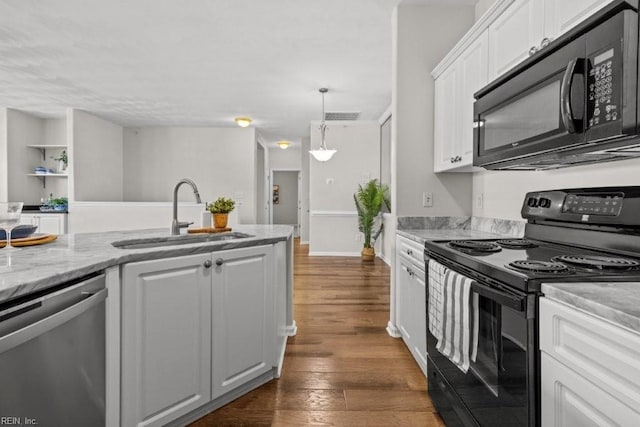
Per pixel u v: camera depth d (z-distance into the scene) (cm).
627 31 92
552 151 128
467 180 268
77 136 564
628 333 67
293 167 949
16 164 564
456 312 135
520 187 207
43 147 596
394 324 269
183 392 154
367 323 297
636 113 92
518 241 173
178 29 308
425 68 269
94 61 378
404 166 267
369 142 655
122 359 132
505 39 171
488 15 180
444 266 152
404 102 268
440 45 269
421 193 267
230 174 694
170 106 547
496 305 112
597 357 74
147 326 140
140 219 557
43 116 602
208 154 692
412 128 268
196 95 493
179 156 690
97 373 119
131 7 274
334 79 429
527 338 96
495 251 144
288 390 193
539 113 129
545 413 91
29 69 400
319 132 653
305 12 281
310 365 222
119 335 130
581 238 145
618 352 69
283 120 642
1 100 516
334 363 225
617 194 129
